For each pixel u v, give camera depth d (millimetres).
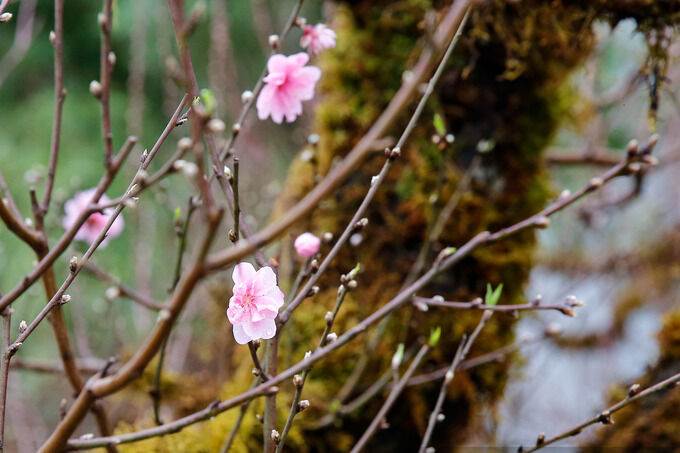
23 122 3770
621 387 1773
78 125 3797
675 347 1738
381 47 1764
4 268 3086
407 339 1726
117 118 3797
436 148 1737
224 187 1467
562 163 2572
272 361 1466
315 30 1521
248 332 1423
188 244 2676
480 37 1714
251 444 1657
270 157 3029
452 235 1738
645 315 3332
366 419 1709
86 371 1828
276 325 1463
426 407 1724
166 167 1378
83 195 1684
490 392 1768
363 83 1767
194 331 2479
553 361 3332
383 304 1726
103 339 3008
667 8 1660
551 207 1446
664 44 1682
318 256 1482
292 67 1472
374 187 1464
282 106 1476
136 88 2521
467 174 1705
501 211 1757
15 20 3898
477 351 1740
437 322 1728
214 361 2008
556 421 3053
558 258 3336
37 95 3883
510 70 1733
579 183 3744
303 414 1684
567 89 1793
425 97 1467
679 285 3275
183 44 1331
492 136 1750
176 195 3191
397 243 1739
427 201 1734
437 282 1731
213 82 2404
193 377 1817
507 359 1764
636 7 1666
